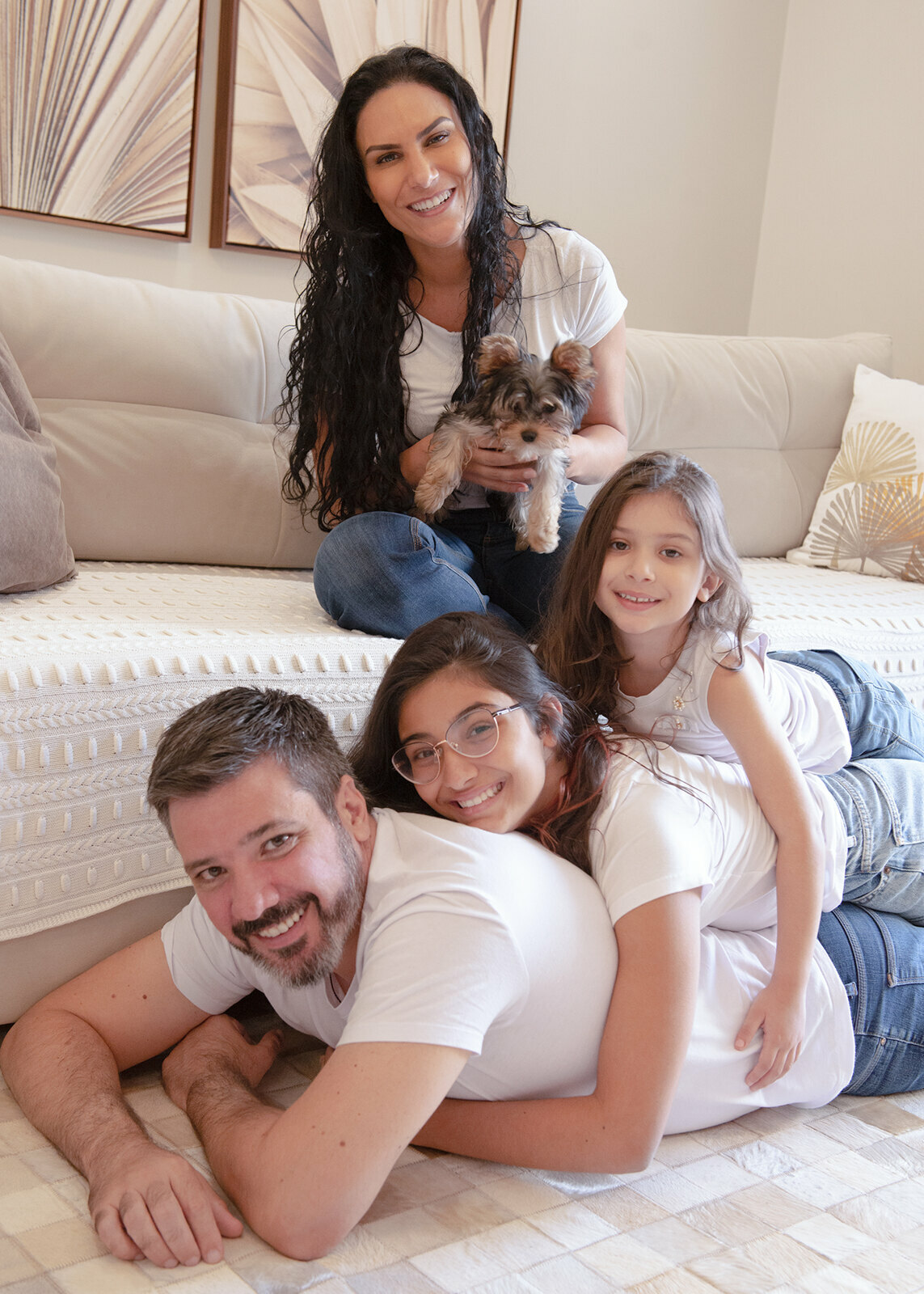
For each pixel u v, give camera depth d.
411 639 1.34
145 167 3.07
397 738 1.35
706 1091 1.32
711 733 1.49
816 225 4.16
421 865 1.17
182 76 3.07
